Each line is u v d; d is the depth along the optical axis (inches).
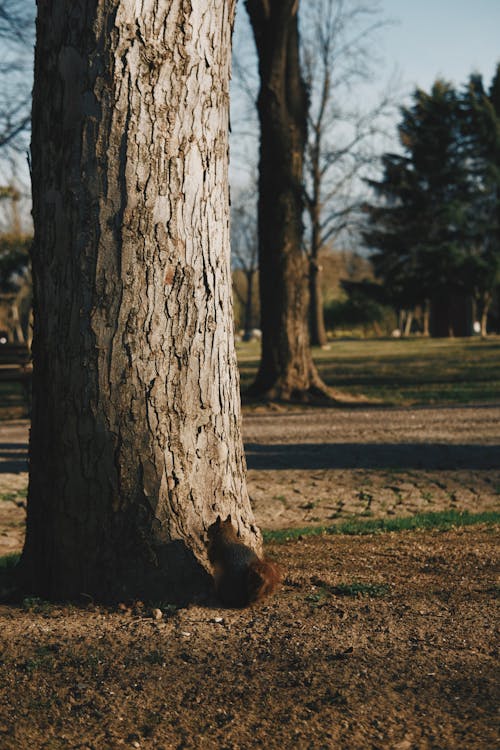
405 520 254.5
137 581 155.1
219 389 162.1
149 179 149.6
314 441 449.4
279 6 617.3
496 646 133.0
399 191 2006.6
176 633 142.2
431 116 1991.9
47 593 161.6
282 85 637.3
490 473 352.2
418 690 119.9
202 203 155.9
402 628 141.6
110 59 146.4
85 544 156.5
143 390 153.3
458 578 168.4
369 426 503.8
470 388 728.3
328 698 119.0
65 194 150.6
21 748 110.3
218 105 157.9
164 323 153.7
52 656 135.2
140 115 148.0
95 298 151.1
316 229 1668.3
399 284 2086.6
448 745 104.7
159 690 123.9
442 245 1964.8
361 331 2689.5
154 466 154.8
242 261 3041.3
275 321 647.8
